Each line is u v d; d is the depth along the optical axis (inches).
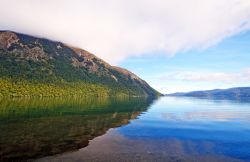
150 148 1062.4
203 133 1470.2
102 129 1541.6
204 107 4249.5
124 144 1127.0
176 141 1229.7
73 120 1911.9
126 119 2133.4
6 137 1157.7
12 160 813.2
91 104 4227.4
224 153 1011.3
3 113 2148.1
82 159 858.8
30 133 1279.5
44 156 873.5
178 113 2878.9
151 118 2256.4
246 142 1223.5
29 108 2800.2
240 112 3115.2
